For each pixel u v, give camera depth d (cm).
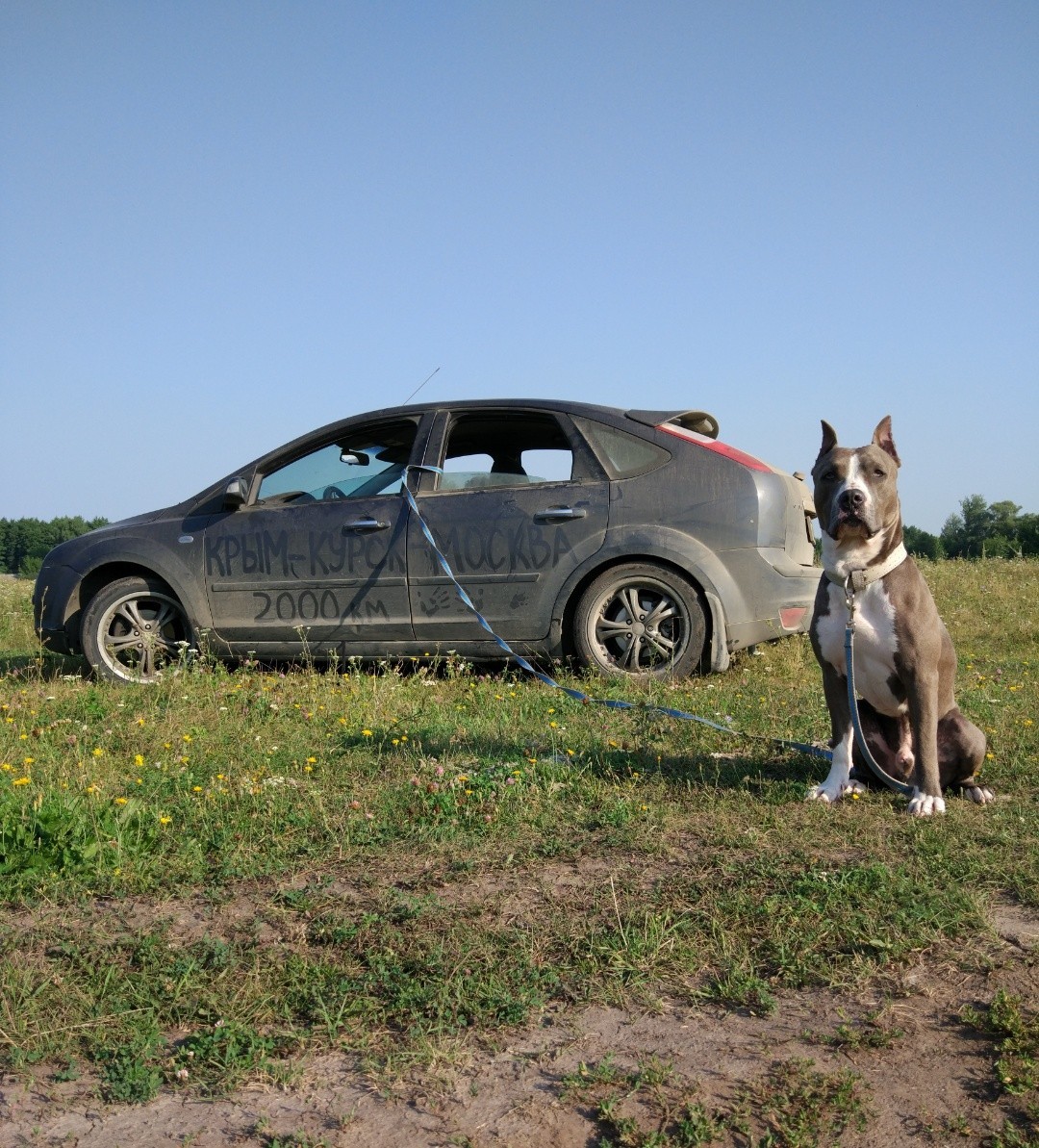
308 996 266
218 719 577
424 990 263
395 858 358
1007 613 988
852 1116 210
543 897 322
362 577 713
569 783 433
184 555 750
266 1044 244
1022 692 636
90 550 770
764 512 656
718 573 653
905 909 295
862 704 443
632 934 289
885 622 402
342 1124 216
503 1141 209
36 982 273
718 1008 256
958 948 278
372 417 743
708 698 607
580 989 266
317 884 336
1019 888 313
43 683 730
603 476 684
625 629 674
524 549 684
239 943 298
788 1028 246
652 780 437
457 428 726
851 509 391
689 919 300
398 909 312
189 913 319
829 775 424
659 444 679
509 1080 230
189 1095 229
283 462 758
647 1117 214
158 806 403
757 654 740
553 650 684
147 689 665
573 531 677
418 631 705
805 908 298
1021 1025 235
